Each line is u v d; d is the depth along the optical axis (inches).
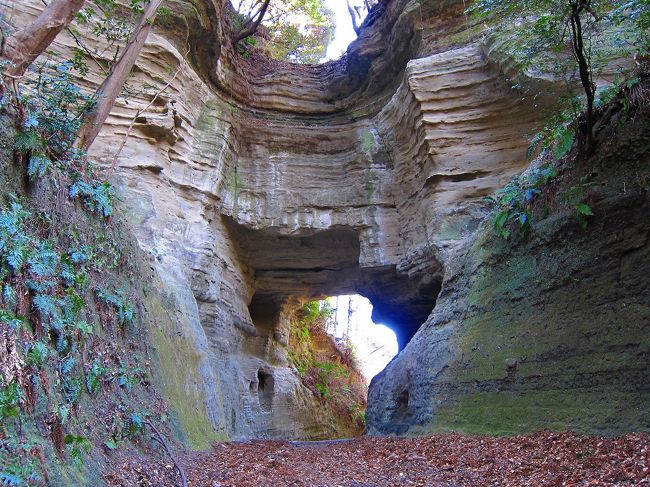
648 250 285.7
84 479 175.9
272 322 885.8
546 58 495.5
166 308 461.7
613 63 466.0
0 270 183.5
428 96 624.1
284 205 740.7
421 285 663.1
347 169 756.6
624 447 238.8
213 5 657.0
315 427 891.4
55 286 229.0
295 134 775.7
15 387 155.7
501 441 326.3
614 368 281.9
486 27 645.9
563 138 350.0
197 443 375.2
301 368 992.9
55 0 302.2
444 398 437.4
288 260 815.7
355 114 792.9
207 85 721.6
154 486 222.8
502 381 366.6
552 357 327.6
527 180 407.5
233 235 749.3
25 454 147.3
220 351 643.5
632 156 313.1
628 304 288.8
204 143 680.4
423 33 687.1
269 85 810.8
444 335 478.0
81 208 308.8
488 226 463.5
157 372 366.3
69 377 214.4
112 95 377.4
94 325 279.1
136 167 567.2
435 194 613.6
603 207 318.0
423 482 261.1
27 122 232.2
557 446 277.4
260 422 717.9
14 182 228.1
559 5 358.3
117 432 246.1
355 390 1246.3
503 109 602.2
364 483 268.4
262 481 268.1
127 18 586.9
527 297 373.1
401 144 711.7
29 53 290.5
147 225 536.7
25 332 183.5
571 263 336.2
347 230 741.9
